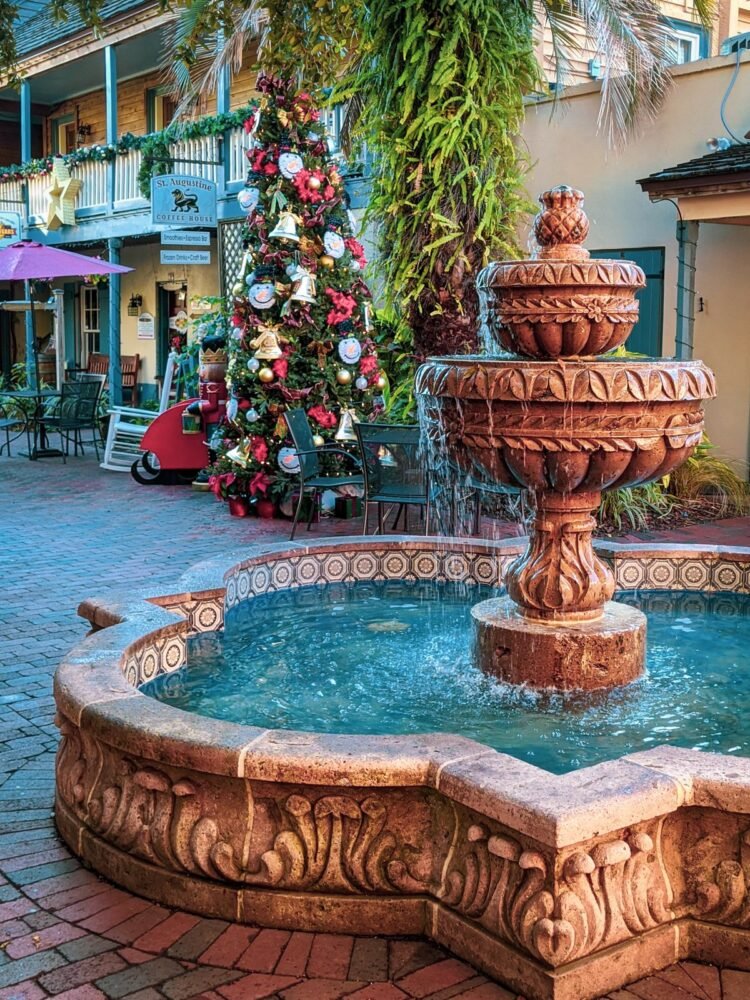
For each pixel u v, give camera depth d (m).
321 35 6.85
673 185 9.67
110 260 18.14
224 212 15.55
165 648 4.40
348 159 11.48
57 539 9.12
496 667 4.37
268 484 10.02
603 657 4.23
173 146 16.62
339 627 5.32
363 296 10.20
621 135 11.38
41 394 14.88
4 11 8.12
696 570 5.91
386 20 9.32
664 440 3.95
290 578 6.00
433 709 4.07
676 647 4.94
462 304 9.71
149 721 3.01
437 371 4.14
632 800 2.50
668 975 2.61
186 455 12.24
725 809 2.58
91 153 18.36
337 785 2.73
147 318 20.34
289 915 2.83
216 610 5.14
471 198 9.58
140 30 16.48
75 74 20.61
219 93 15.57
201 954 2.71
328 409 9.91
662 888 2.64
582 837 2.42
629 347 11.68
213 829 2.88
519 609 4.48
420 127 9.38
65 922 2.88
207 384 12.16
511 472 4.11
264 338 9.71
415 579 6.22
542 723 3.91
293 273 9.68
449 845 2.73
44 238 20.41
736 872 2.62
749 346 10.62
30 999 2.52
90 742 3.24
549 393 3.81
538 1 11.27
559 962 2.44
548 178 12.22
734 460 10.84
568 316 3.93
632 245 11.52
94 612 4.66
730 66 10.45
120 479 13.05
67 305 22.83
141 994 2.54
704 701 4.15
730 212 9.44
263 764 2.76
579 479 4.02
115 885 3.10
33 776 3.97
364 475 7.92
